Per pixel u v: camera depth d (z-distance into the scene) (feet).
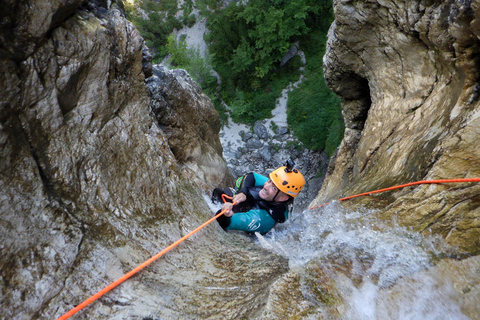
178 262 7.95
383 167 13.35
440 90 13.28
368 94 23.40
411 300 6.06
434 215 7.91
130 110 9.76
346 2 16.55
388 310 6.04
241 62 61.93
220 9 67.51
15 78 5.70
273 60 63.87
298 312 6.02
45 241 5.55
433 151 10.05
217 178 20.34
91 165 7.41
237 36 64.64
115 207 7.63
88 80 7.59
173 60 68.80
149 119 11.00
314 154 57.62
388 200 10.05
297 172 11.64
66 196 6.51
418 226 7.83
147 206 8.81
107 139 8.29
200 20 74.02
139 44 10.22
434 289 6.09
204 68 63.98
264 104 63.16
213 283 7.68
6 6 5.32
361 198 11.49
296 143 58.95
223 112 65.46
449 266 6.42
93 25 7.65
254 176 12.94
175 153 16.89
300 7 59.26
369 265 7.12
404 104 15.55
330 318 5.92
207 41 69.62
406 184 9.86
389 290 6.38
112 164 8.16
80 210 6.64
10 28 5.53
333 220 10.30
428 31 13.26
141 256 7.18
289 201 12.05
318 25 65.62
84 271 5.86
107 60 8.06
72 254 5.85
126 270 6.56
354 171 17.92
